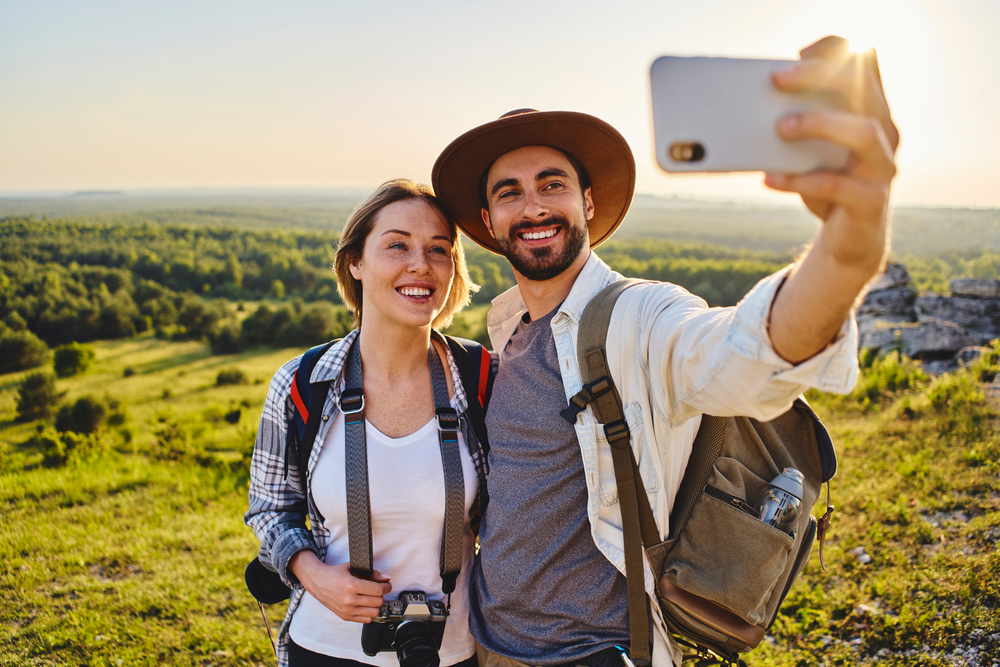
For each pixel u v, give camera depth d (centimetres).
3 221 19775
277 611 403
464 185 189
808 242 92
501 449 161
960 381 776
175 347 9638
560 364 151
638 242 18012
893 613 351
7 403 6944
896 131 74
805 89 71
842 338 87
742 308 98
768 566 129
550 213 163
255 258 15750
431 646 153
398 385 180
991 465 534
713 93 73
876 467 575
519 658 150
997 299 1652
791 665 323
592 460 142
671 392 130
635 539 138
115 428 5294
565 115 163
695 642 144
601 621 144
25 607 408
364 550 164
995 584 355
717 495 136
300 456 176
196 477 722
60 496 637
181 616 394
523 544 151
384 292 171
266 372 7981
